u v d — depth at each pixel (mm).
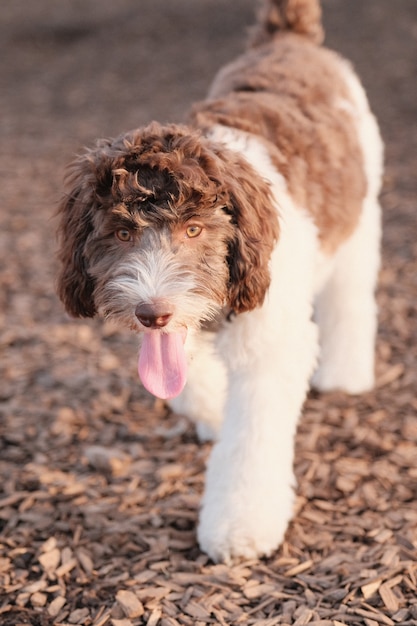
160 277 1554
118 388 2105
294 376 1675
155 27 6727
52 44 6707
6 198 3527
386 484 1806
